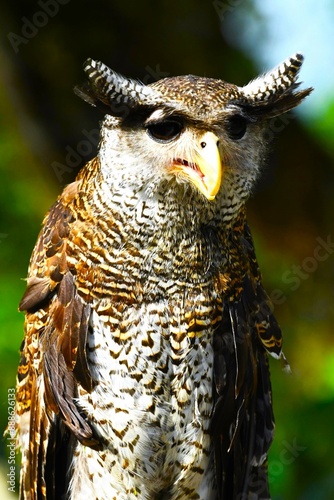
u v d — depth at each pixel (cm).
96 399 1009
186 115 966
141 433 1016
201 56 1673
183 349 1010
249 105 1011
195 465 1048
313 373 1580
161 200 984
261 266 1652
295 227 1708
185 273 1004
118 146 977
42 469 1049
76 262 1002
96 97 973
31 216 1548
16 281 1494
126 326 995
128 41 1655
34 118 1612
